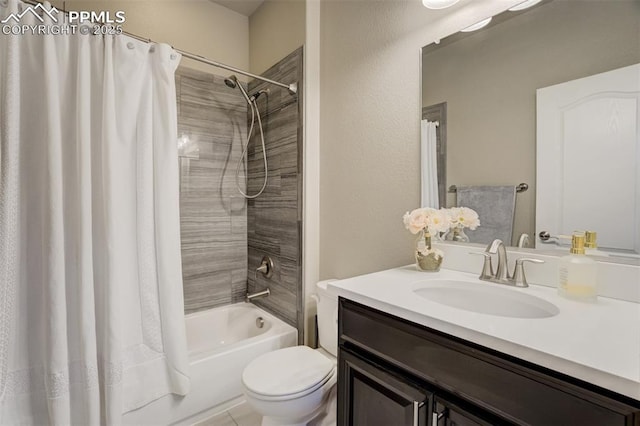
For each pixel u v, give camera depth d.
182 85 2.11
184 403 1.52
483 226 1.15
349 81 1.69
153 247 1.44
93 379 1.22
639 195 0.82
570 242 0.94
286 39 2.00
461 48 1.21
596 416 0.50
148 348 1.41
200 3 2.20
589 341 0.59
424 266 1.20
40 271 1.20
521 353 0.58
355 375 0.94
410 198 1.40
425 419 0.74
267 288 2.23
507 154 1.09
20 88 1.16
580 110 0.92
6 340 1.11
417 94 1.36
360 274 1.65
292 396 1.20
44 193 1.18
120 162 1.34
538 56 1.01
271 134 2.16
